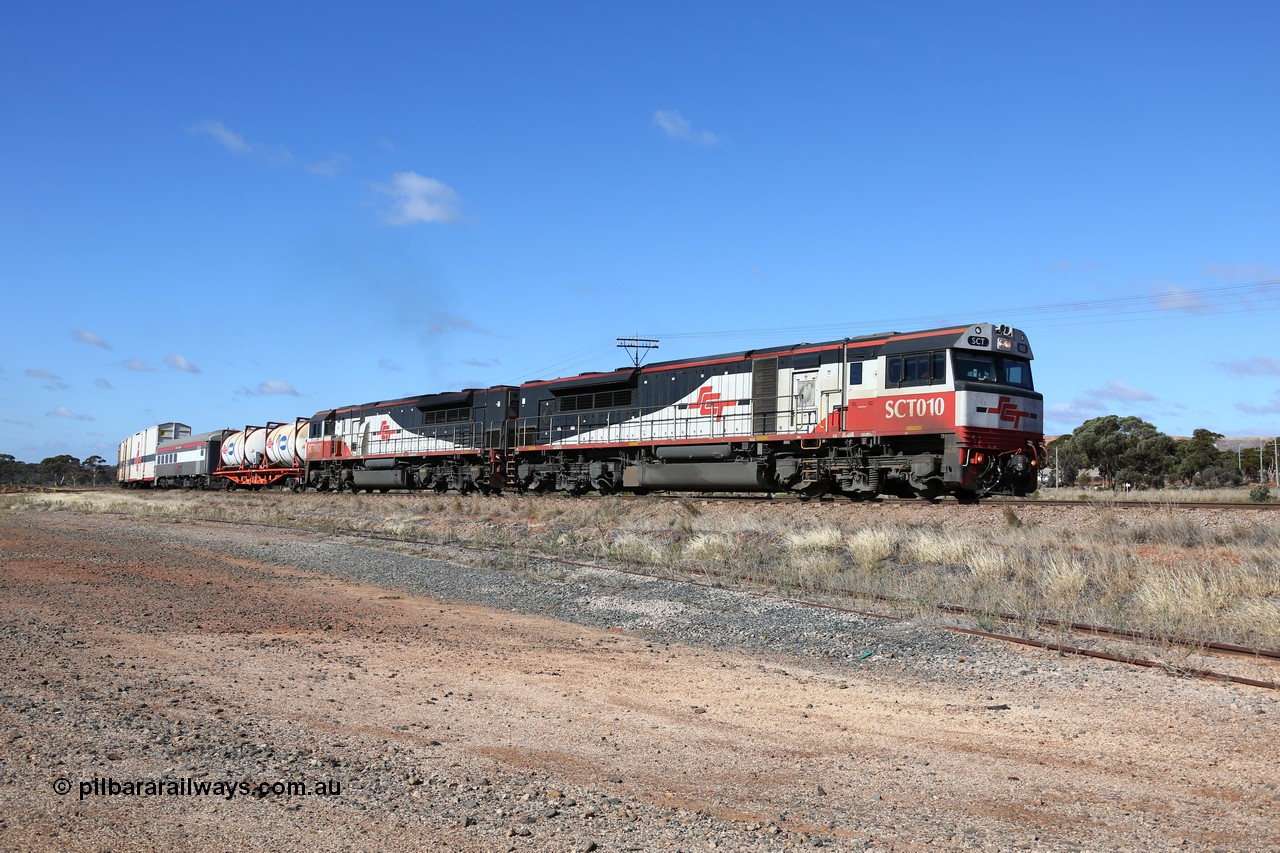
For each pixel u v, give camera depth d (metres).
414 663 10.52
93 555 21.61
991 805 5.94
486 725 7.76
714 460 31.86
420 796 5.81
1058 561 16.38
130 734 6.89
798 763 6.84
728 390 31.36
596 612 15.30
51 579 16.91
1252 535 18.36
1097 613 13.35
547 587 17.91
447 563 21.86
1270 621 11.95
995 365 25.97
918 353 26.20
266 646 11.23
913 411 26.06
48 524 34.00
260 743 6.86
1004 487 26.09
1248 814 5.80
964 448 25.09
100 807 5.34
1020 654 11.12
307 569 21.00
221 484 69.75
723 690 9.48
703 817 5.59
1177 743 7.47
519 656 11.21
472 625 13.74
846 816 5.68
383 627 13.22
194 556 22.67
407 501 39.72
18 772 5.87
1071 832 5.46
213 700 8.20
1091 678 9.85
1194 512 21.12
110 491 81.25
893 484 28.31
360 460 50.72
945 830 5.46
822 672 10.61
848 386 27.80
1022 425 26.06
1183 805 5.98
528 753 6.93
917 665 10.83
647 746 7.22
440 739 7.24
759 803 5.91
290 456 59.00
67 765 6.06
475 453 42.00
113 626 12.12
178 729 7.10
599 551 23.08
